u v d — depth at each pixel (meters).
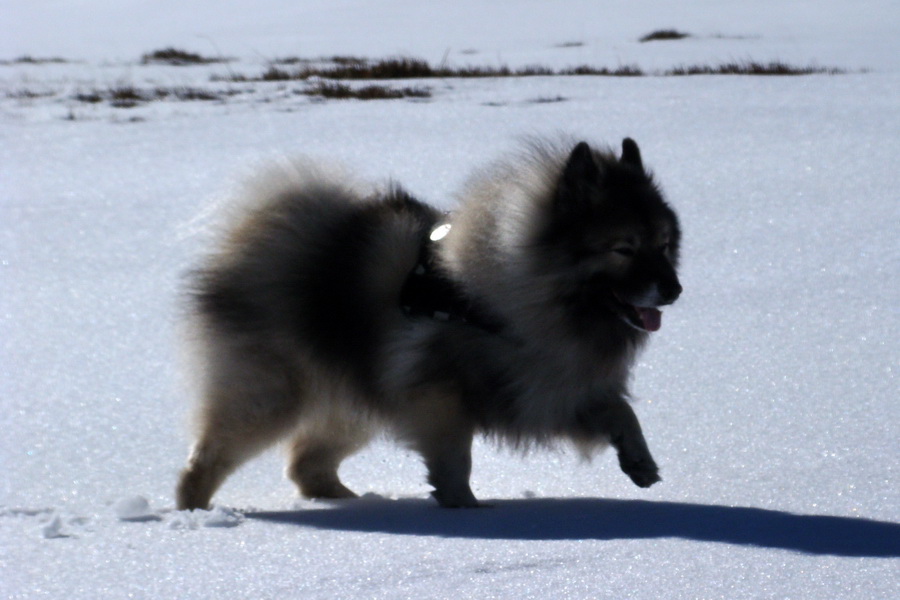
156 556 7.05
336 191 10.15
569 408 9.06
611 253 8.62
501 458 11.14
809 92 36.50
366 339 9.46
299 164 10.28
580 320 8.81
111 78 51.41
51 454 10.47
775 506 8.05
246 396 9.67
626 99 36.69
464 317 8.86
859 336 13.22
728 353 13.01
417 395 9.09
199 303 10.02
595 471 10.41
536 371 8.86
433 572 6.48
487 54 66.19
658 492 8.96
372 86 43.69
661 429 10.64
